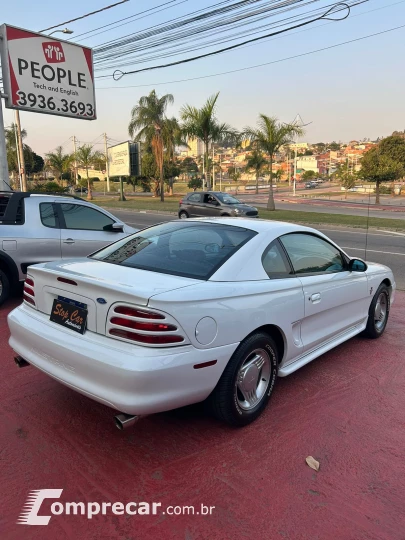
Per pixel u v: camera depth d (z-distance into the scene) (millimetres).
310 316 3863
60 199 6637
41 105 12664
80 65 13539
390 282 5398
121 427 2633
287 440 3139
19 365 3508
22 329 3299
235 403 3145
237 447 3043
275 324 3375
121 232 7152
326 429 3289
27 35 12102
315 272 4059
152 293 2699
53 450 2967
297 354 3803
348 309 4527
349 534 2312
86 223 6820
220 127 28312
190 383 2787
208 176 29172
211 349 2871
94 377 2742
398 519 2424
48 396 3701
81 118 13797
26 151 45906
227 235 3662
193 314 2771
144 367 2580
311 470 2814
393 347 5016
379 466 2871
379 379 4156
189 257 3387
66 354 2893
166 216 24281
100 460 2873
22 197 6316
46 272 3252
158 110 36906
